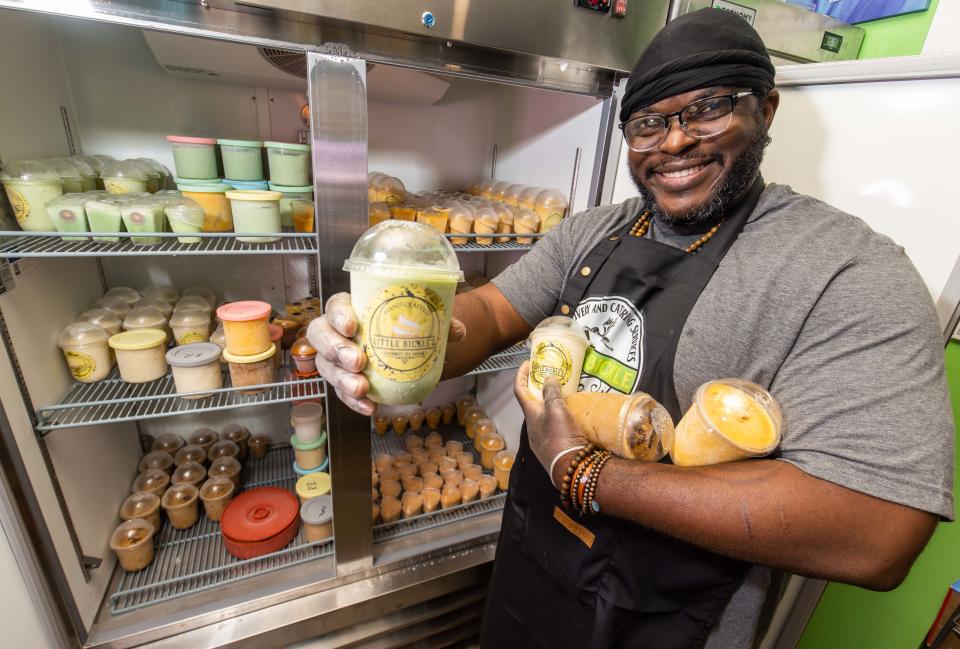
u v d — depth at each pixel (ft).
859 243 1.89
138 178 3.39
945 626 2.76
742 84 1.98
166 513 4.35
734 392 1.84
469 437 5.90
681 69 2.00
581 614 2.43
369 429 3.45
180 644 3.28
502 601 3.00
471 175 5.58
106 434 3.99
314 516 3.93
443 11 2.72
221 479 4.43
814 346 1.82
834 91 2.65
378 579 3.83
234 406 3.36
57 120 3.50
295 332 4.34
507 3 2.87
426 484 4.71
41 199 2.83
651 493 1.72
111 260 4.18
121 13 2.24
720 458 1.81
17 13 3.00
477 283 5.41
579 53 3.18
